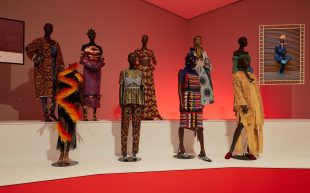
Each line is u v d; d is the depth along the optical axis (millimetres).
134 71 4590
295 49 6406
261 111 4863
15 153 4355
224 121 5422
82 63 4984
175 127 5301
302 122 5441
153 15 7223
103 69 6461
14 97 5484
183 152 4848
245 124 4723
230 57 7168
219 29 7309
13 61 5453
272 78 6430
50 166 4102
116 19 6641
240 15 7059
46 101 4746
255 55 6914
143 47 5562
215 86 7332
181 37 7758
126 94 4527
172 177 3979
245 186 4180
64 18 5992
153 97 5543
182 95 4707
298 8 6684
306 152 5414
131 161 4539
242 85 4730
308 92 6617
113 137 5020
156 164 4340
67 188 3502
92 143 4883
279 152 5410
